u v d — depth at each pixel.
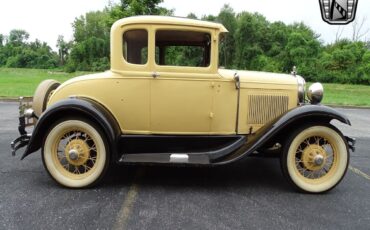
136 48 3.75
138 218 2.99
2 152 5.07
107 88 3.78
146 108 3.80
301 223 2.96
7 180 3.88
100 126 3.59
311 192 3.63
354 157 5.30
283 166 3.64
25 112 4.01
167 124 3.85
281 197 3.53
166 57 3.88
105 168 3.63
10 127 7.01
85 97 3.80
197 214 3.09
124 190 3.63
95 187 3.70
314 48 27.88
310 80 26.55
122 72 3.75
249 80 3.94
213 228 2.84
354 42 31.80
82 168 3.84
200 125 3.88
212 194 3.57
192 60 3.88
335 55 27.45
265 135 3.59
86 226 2.84
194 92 3.79
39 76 26.02
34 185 3.73
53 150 3.65
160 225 2.88
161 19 3.66
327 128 3.61
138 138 3.83
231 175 4.20
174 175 4.15
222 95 3.85
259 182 3.97
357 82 26.12
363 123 8.98
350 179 4.18
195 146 3.90
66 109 3.53
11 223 2.87
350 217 3.10
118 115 3.83
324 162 3.68
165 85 3.76
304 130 3.59
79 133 3.73
